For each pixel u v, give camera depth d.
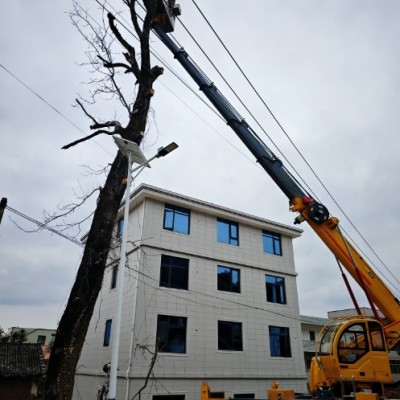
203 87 11.50
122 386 15.13
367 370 8.92
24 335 37.31
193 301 18.17
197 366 16.97
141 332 16.03
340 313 35.25
